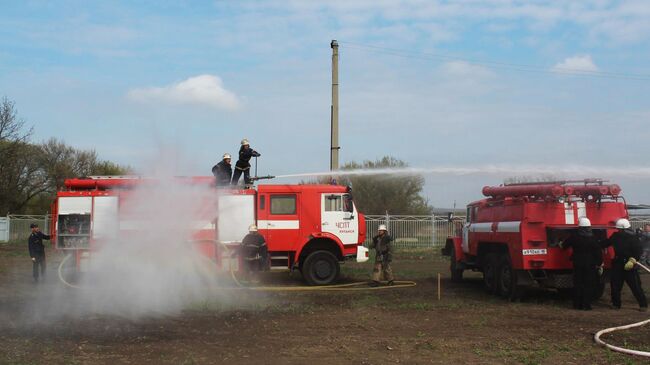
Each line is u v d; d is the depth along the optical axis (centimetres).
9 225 3331
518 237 1272
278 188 1614
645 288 1545
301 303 1258
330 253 1594
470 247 1576
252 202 1598
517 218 1302
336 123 2072
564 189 1241
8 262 2219
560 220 1264
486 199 1538
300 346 849
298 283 1653
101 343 863
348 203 1636
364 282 1667
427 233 2966
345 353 808
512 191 1324
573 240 1201
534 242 1253
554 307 1223
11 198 4169
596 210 1281
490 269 1452
